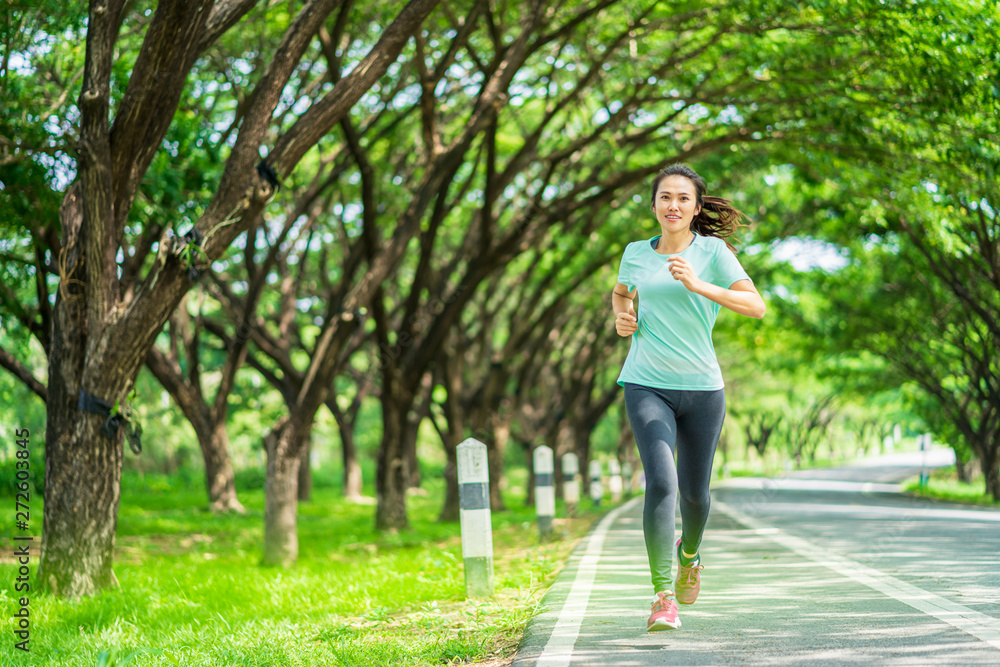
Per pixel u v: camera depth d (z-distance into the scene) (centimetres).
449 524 1579
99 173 626
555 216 1315
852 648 338
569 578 562
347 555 1057
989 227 1579
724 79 1236
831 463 6119
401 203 1548
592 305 2389
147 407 2867
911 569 575
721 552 734
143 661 400
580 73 1442
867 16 931
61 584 629
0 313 998
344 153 1503
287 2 1196
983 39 883
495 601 528
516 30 1334
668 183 376
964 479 2944
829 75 1060
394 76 1427
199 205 1078
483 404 1856
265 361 3005
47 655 431
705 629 386
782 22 1042
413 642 408
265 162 675
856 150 1128
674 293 368
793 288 2220
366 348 2348
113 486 654
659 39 1323
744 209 1897
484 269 1348
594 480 1683
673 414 368
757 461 6056
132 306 639
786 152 1247
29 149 851
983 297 1811
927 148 1073
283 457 966
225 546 1173
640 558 683
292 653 402
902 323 2172
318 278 2230
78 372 658
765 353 2828
